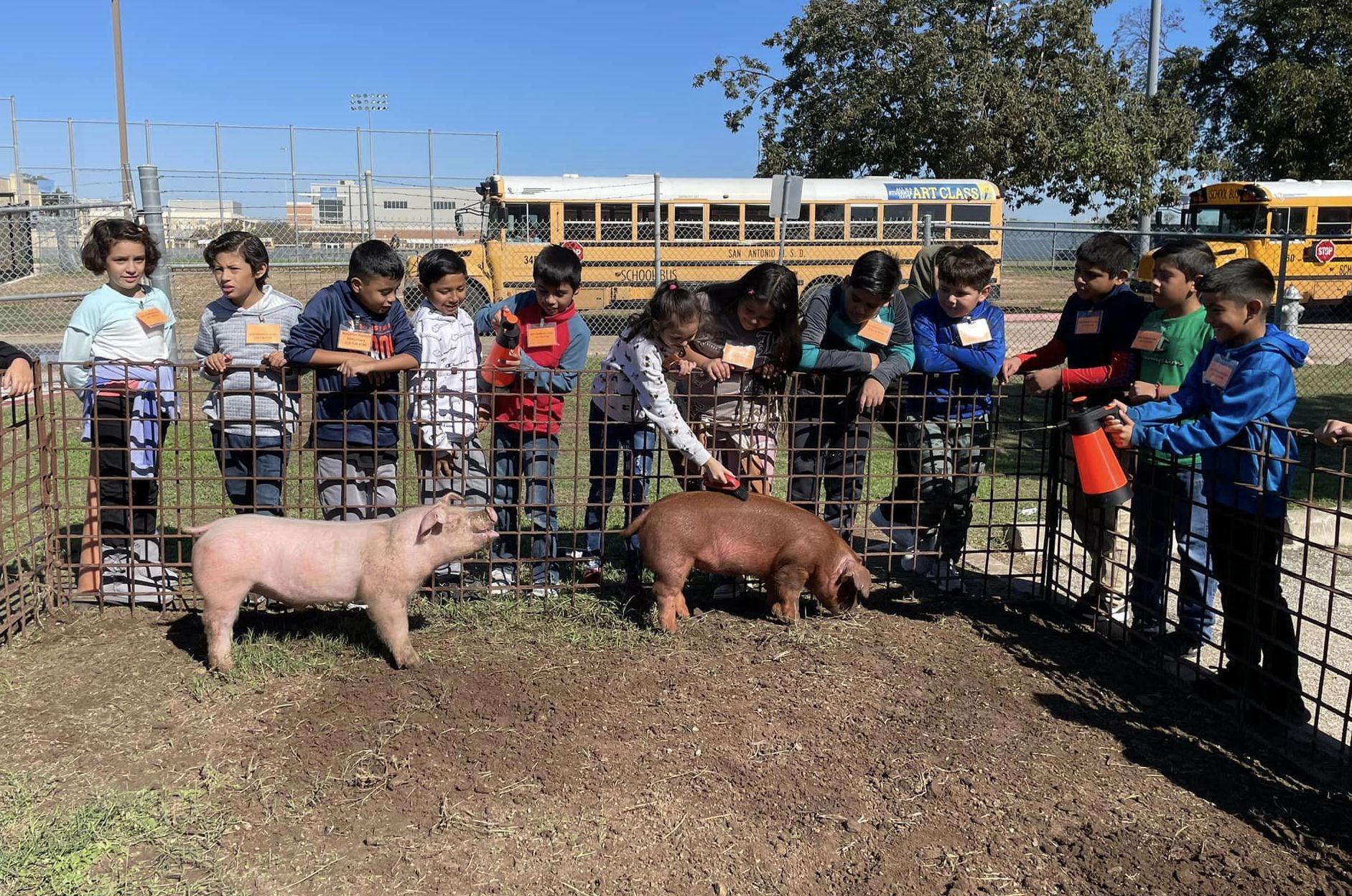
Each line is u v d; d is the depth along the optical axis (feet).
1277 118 94.12
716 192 67.41
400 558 13.41
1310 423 36.63
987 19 78.79
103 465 16.03
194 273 61.98
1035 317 68.69
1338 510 11.64
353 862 9.83
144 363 15.05
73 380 15.67
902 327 17.07
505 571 17.48
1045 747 12.42
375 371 15.11
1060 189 79.15
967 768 11.84
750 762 11.80
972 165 77.66
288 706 12.80
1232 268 12.62
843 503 17.30
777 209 45.03
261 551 13.37
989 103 77.25
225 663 13.66
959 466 17.61
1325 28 98.43
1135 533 15.87
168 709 12.77
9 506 21.59
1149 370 15.35
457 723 12.42
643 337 15.31
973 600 17.90
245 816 10.49
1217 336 13.14
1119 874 9.95
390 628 13.67
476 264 62.64
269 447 15.87
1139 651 15.48
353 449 15.84
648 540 15.11
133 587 15.92
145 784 11.09
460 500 15.51
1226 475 13.34
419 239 71.20
